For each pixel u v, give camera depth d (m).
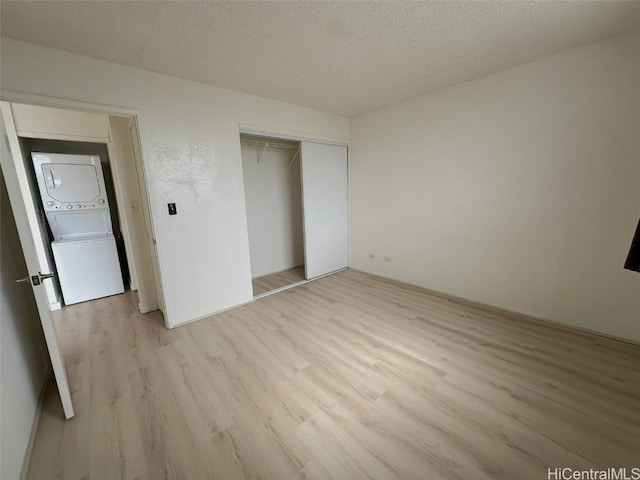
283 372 1.96
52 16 1.56
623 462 1.26
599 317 2.25
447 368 1.94
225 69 2.31
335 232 4.15
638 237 1.59
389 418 1.54
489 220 2.77
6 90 1.78
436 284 3.34
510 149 2.54
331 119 3.76
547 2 1.56
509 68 2.44
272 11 1.58
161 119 2.39
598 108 2.07
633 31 1.88
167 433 1.48
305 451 1.36
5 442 1.17
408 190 3.43
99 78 2.09
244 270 3.10
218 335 2.49
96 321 2.83
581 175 2.20
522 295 2.65
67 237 3.47
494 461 1.28
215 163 2.75
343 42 1.94
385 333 2.43
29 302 1.97
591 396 1.64
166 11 1.56
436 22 1.73
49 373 2.04
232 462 1.31
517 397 1.65
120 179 2.77
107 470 1.29
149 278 3.01
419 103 3.14
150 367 2.05
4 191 1.78
